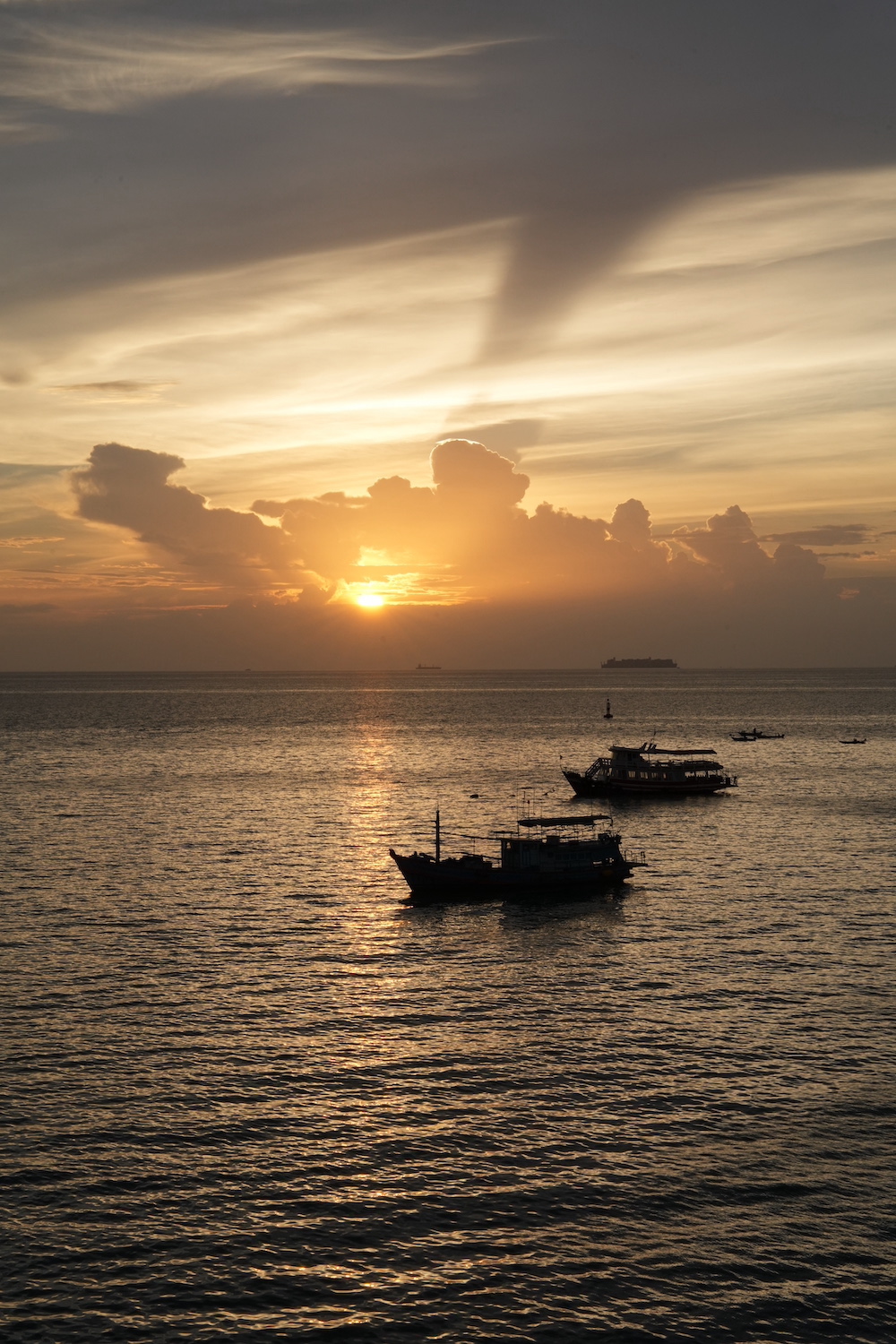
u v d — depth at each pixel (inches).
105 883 3555.6
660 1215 1551.4
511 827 4874.5
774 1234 1508.4
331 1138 1756.9
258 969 2625.5
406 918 3186.5
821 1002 2390.5
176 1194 1592.0
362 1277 1421.0
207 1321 1338.6
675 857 4185.5
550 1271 1430.9
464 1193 1601.9
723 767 7500.0
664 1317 1349.7
